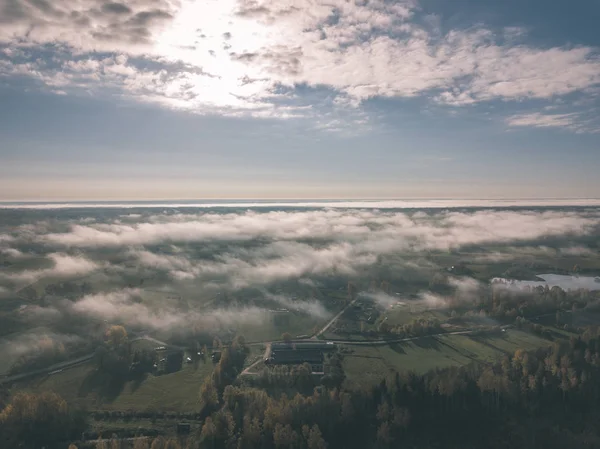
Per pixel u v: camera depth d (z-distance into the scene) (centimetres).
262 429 19050
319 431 18775
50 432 19062
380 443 19288
